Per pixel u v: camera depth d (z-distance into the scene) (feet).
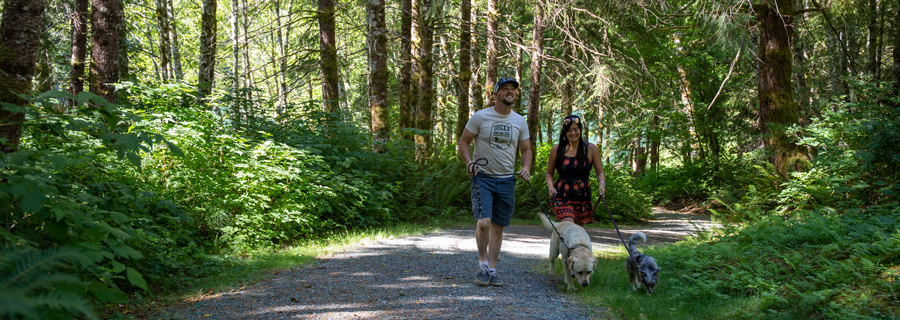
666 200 63.31
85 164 14.53
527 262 19.69
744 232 19.17
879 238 15.29
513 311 12.36
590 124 77.87
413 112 48.49
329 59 39.86
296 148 26.37
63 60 44.96
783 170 32.09
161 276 14.43
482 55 58.54
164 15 50.11
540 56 47.70
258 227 21.33
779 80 33.86
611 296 13.80
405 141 35.19
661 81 61.93
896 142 23.21
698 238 22.90
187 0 81.76
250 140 24.58
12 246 6.23
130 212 14.29
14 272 5.26
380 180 32.32
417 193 33.53
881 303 11.46
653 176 69.15
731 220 27.17
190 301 12.87
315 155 26.63
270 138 26.48
